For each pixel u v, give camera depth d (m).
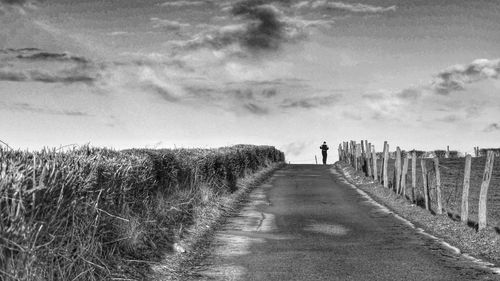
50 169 7.14
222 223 14.80
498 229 12.97
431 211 16.52
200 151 19.55
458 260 10.30
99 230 8.48
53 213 6.96
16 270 5.84
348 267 9.82
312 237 12.94
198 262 10.20
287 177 31.97
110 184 9.21
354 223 15.09
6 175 6.22
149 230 10.71
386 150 23.53
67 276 6.97
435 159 15.89
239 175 26.16
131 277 8.44
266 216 16.41
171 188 14.12
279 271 9.53
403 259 10.43
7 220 6.04
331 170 39.16
